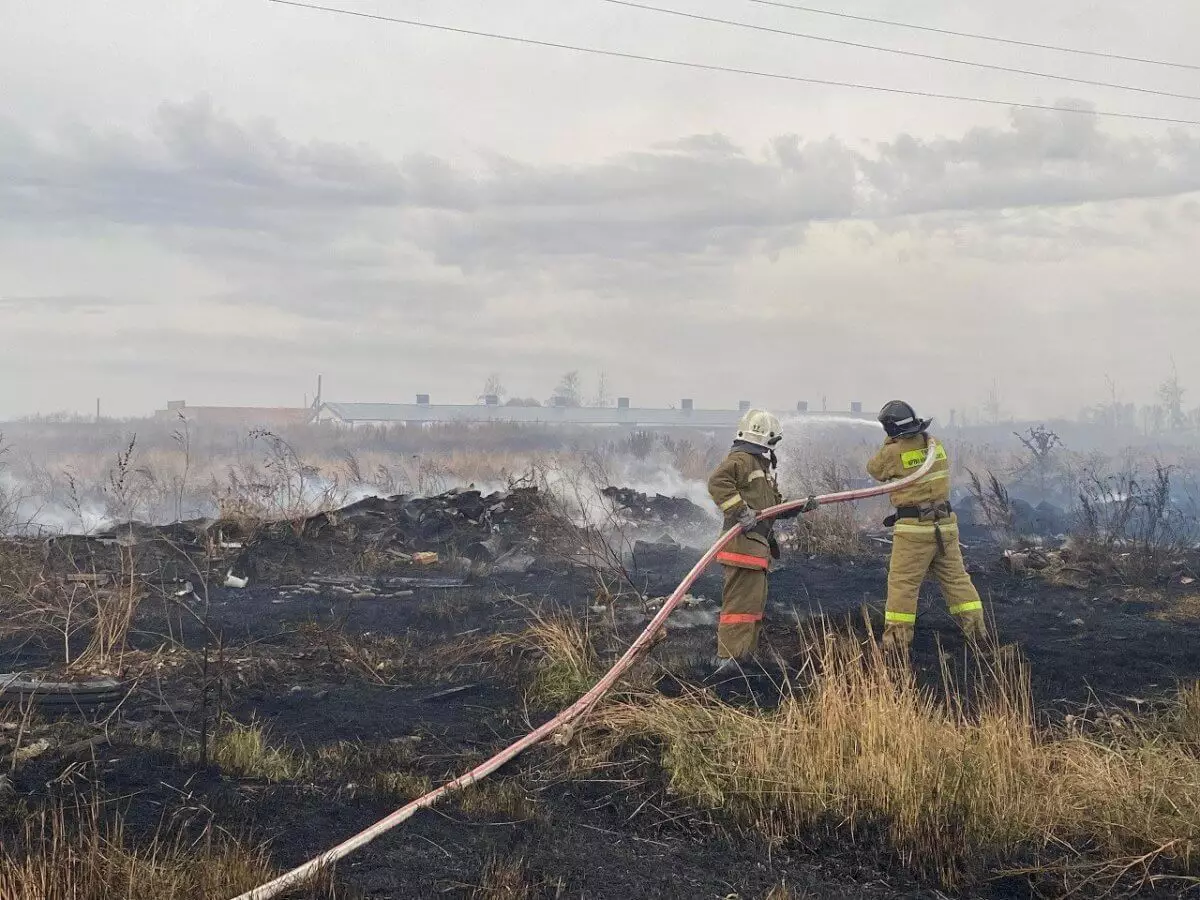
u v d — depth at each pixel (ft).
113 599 28.76
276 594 38.45
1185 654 28.37
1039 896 15.02
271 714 22.84
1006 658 26.45
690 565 46.57
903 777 17.02
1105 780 17.21
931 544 27.71
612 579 40.70
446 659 27.99
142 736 20.13
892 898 14.84
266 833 15.62
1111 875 15.40
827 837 16.69
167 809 16.22
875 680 19.74
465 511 50.39
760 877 15.31
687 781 18.22
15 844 14.30
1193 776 17.21
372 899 13.74
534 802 17.81
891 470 28.14
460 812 17.08
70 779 17.20
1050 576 41.63
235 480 60.80
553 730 20.47
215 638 29.35
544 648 26.63
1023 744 18.19
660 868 15.46
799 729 18.85
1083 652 28.58
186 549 42.88
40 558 37.40
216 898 13.25
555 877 14.82
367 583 40.70
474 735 21.57
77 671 23.82
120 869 13.44
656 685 23.27
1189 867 15.64
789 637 28.30
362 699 24.41
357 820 16.47
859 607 34.71
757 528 25.77
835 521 51.29
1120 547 44.52
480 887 14.17
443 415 273.95
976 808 16.78
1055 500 93.40
